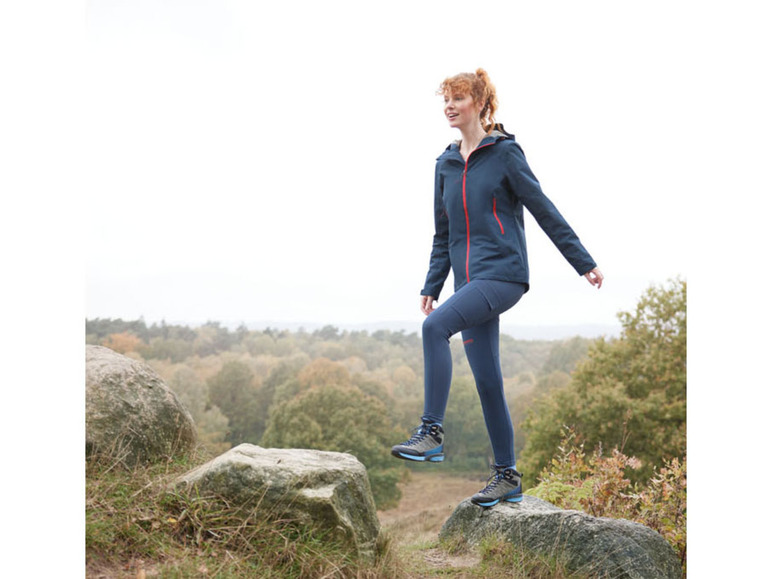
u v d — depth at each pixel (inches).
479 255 113.8
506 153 114.8
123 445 119.0
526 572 115.5
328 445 976.9
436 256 128.3
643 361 789.2
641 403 743.1
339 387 997.8
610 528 117.0
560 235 113.0
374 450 971.9
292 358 1074.7
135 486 105.7
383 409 1005.2
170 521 98.6
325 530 100.2
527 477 766.5
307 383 1040.2
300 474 102.5
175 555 93.4
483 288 111.0
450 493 876.0
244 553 96.8
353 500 105.0
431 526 162.1
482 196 114.7
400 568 106.2
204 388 1050.7
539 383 981.2
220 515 100.3
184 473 115.7
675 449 713.6
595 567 113.7
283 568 95.7
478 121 118.8
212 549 95.9
